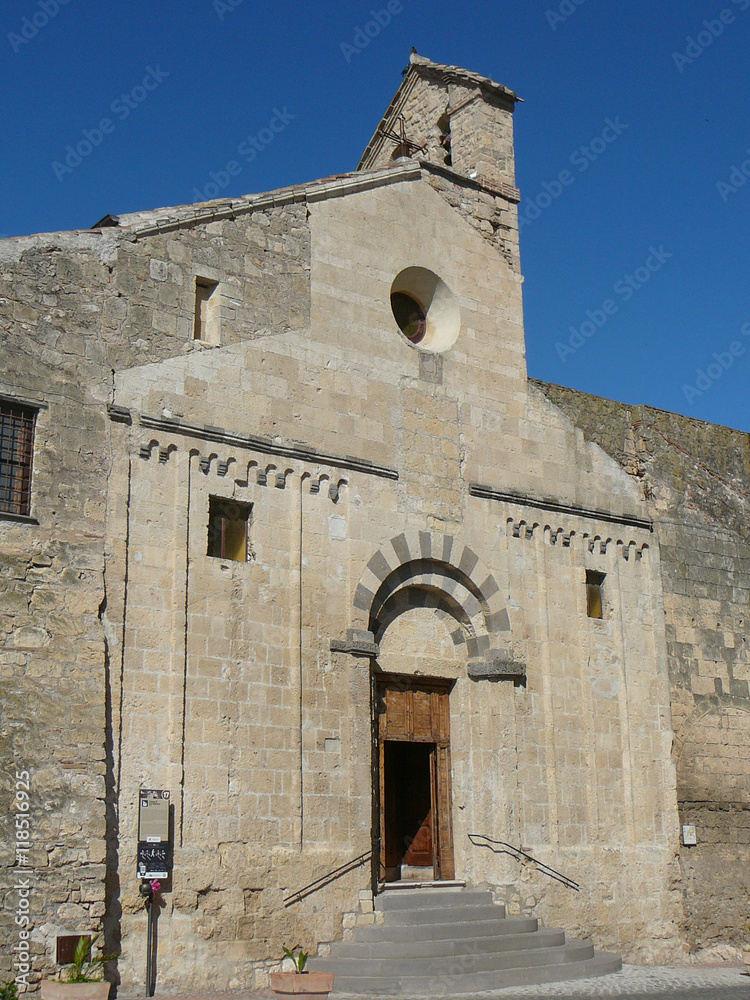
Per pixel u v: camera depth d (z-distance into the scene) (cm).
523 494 2802
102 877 1886
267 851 2166
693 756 2931
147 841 1989
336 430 2511
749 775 3025
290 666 2300
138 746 2044
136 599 2109
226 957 2058
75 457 2089
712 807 2922
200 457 2273
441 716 2639
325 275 2591
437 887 2484
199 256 2383
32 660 1923
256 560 2308
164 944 1992
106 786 1980
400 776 2797
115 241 2253
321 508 2441
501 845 2527
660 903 2745
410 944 2180
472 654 2667
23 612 1941
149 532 2159
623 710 2839
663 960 2700
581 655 2806
